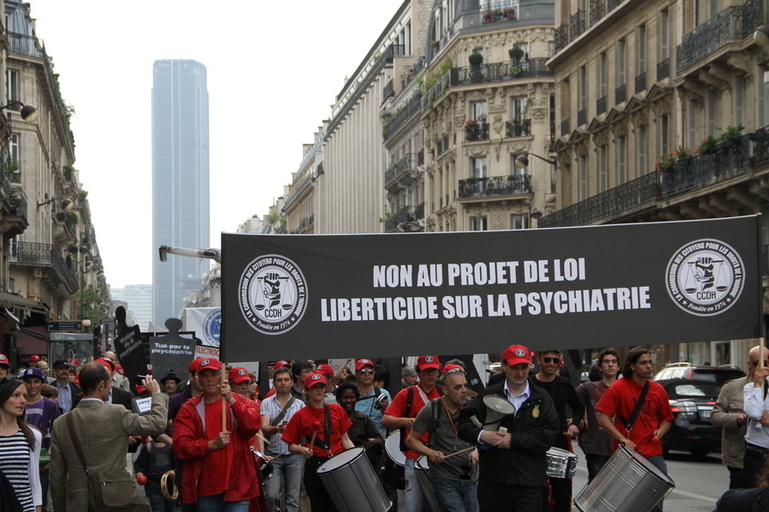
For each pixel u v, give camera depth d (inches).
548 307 373.1
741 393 403.9
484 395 338.6
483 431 331.9
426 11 3302.2
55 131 2994.6
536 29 2529.5
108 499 331.9
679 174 1397.6
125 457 341.1
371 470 369.7
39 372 482.3
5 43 1875.0
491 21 2571.4
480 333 371.9
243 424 349.7
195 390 436.5
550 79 2491.4
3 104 1893.5
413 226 1859.0
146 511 339.6
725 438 409.7
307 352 365.4
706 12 1411.2
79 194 4092.0
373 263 369.1
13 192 1959.9
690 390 845.2
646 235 375.2
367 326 367.9
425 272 371.2
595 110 1813.5
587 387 440.5
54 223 2881.4
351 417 465.7
